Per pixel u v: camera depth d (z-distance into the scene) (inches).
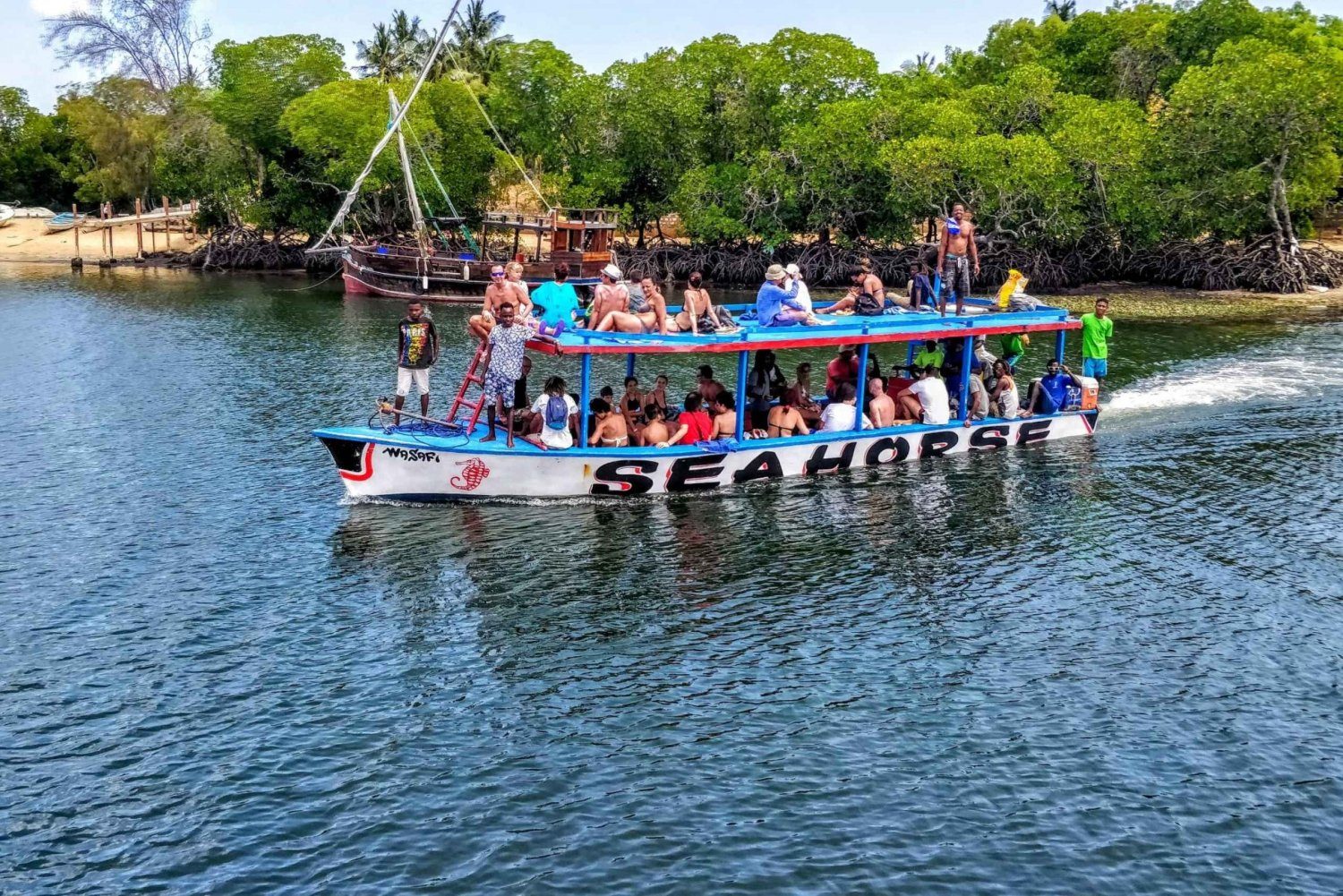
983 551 869.8
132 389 1449.3
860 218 2866.6
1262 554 865.5
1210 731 612.4
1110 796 555.8
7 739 599.5
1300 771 576.7
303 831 526.3
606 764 580.1
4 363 1638.8
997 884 493.0
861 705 638.5
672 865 503.8
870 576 820.0
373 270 2534.5
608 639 718.5
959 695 650.8
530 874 498.0
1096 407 1210.0
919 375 1159.6
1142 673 676.1
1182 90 2481.5
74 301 2411.4
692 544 876.0
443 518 928.9
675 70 2940.5
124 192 3973.9
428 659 690.8
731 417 1020.5
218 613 753.0
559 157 3070.9
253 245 3186.5
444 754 589.0
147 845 515.8
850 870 500.7
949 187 2541.8
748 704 640.4
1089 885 492.7
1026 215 2608.3
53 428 1243.2
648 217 3112.7
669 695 649.0
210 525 918.4
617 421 979.3
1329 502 986.7
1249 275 2504.9
